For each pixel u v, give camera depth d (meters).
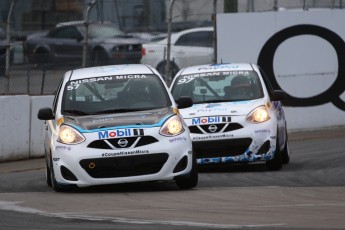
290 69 79.31
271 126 52.66
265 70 78.69
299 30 79.44
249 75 57.44
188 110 53.78
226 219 34.12
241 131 52.16
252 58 78.56
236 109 53.06
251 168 55.88
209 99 55.91
